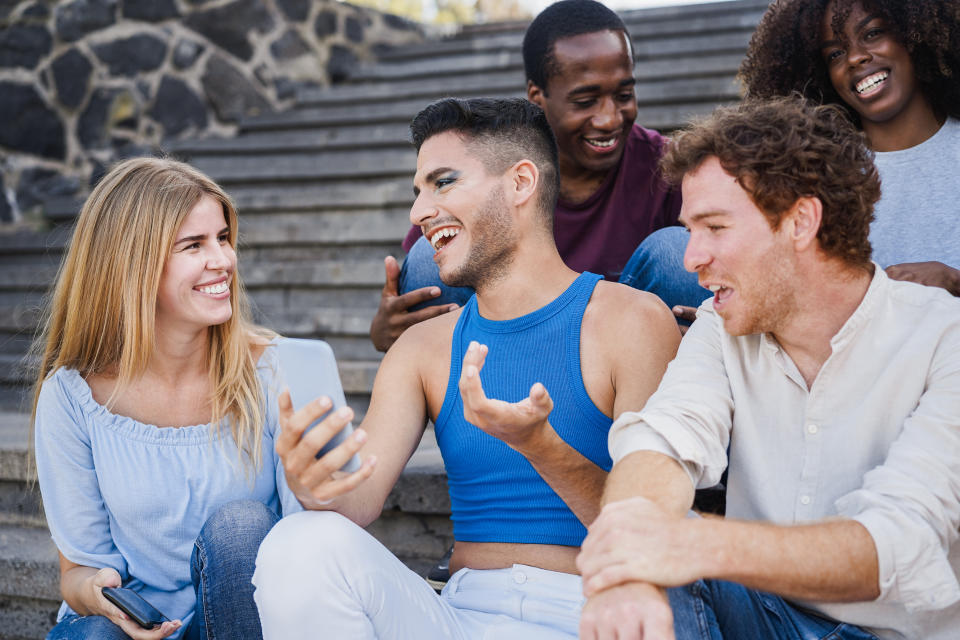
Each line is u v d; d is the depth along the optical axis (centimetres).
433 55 579
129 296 157
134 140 500
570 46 222
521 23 606
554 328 148
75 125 484
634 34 533
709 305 145
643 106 435
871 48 194
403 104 499
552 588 138
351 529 126
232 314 167
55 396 163
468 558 149
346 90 540
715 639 122
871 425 127
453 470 152
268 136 504
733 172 123
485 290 152
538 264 151
